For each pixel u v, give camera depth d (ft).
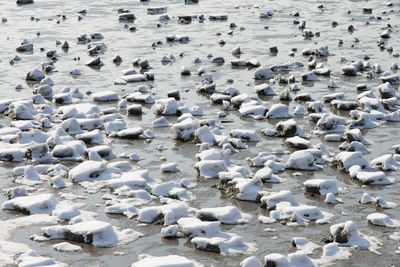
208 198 35.09
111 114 50.55
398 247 28.99
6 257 27.86
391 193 35.68
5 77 65.36
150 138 46.47
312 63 69.97
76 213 32.48
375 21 99.60
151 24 98.63
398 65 69.72
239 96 55.11
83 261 27.73
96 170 37.68
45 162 41.11
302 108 52.60
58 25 97.71
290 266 26.73
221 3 122.11
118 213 32.83
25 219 32.07
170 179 37.96
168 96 57.52
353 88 60.75
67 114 50.37
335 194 35.53
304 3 121.08
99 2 123.13
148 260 26.37
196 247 29.14
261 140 45.85
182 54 76.59
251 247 29.12
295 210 32.40
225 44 83.46
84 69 69.36
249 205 34.24
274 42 84.43
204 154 40.34
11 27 96.07
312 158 39.73
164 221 31.60
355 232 29.60
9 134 45.98
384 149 43.45
